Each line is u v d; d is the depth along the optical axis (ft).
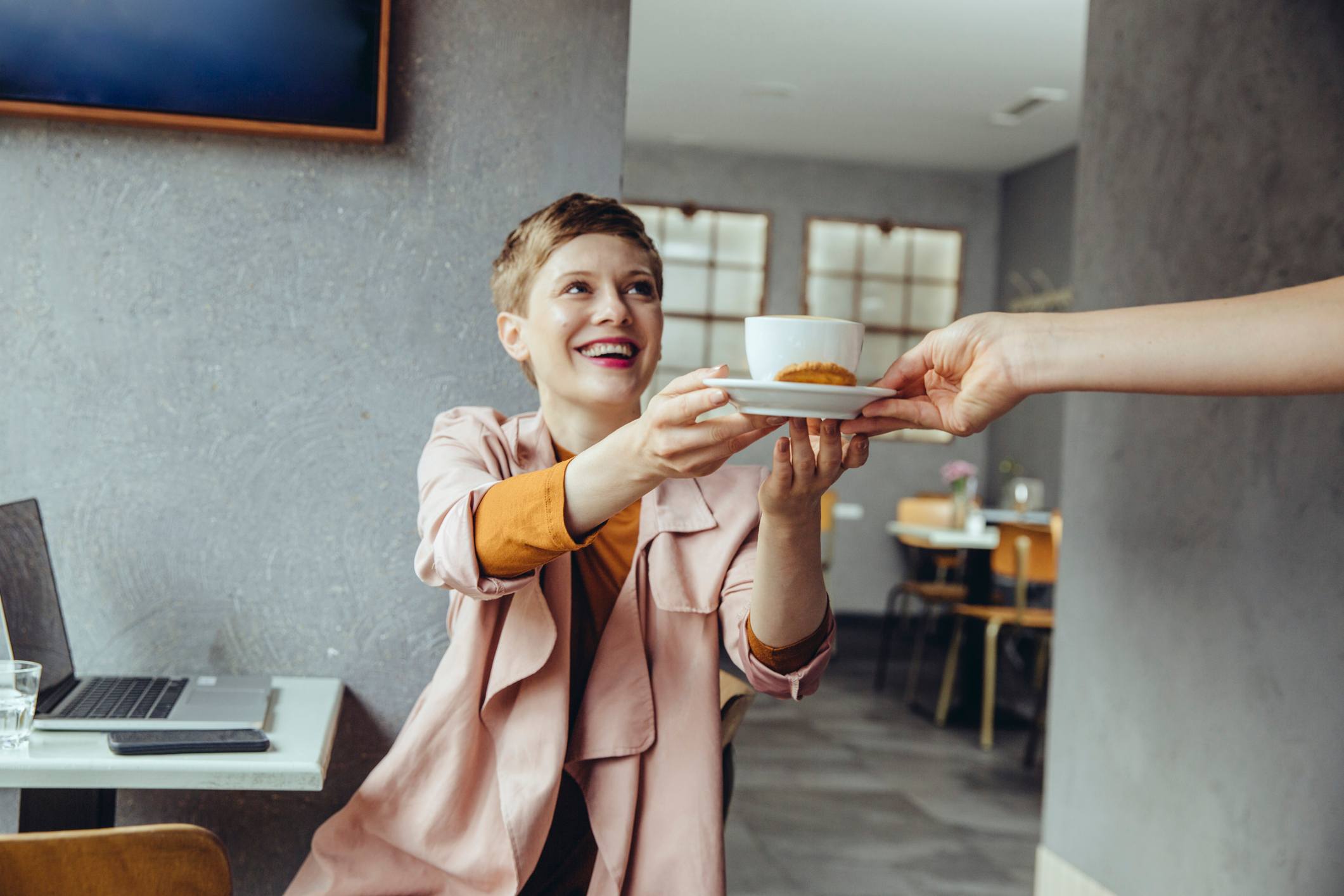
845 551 26.48
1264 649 6.39
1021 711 16.60
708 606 3.73
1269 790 6.27
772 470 3.08
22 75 5.06
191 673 5.41
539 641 3.53
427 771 3.64
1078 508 8.55
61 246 5.26
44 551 4.88
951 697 17.52
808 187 26.40
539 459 3.87
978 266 27.02
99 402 5.32
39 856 2.67
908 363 2.69
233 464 5.41
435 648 5.56
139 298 5.32
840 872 9.69
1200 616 7.00
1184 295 7.42
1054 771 8.70
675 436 2.73
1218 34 7.14
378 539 5.51
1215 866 6.71
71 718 4.29
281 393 5.43
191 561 5.40
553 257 3.71
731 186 26.14
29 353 5.26
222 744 4.07
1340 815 5.73
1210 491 6.97
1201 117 7.29
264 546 5.45
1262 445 6.50
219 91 5.19
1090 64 8.71
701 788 3.59
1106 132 8.45
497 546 3.11
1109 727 7.96
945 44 18.17
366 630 5.52
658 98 22.21
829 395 2.56
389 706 5.55
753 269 26.45
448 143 5.51
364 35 5.28
